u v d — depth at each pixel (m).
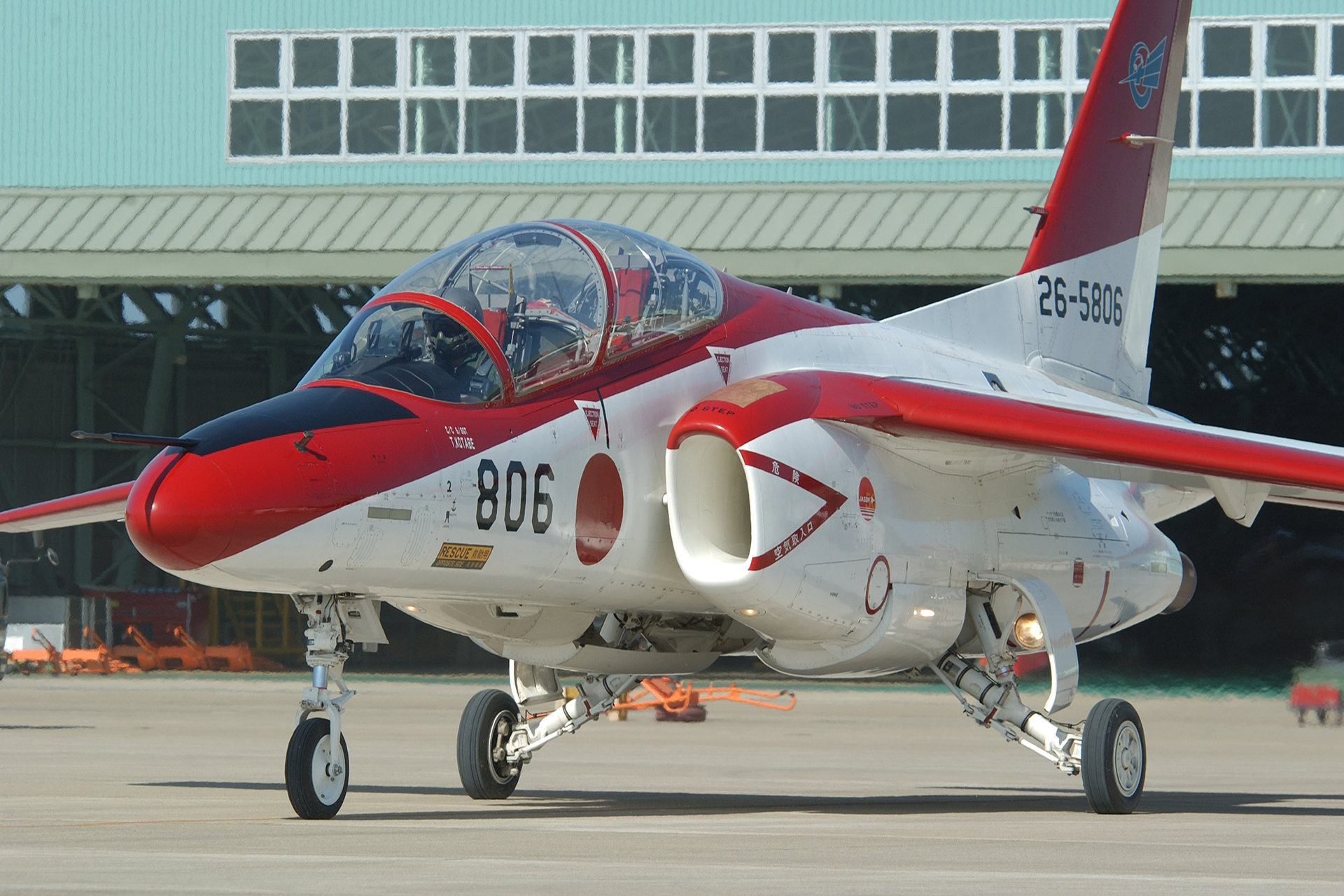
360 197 122.44
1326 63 113.81
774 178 120.88
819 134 120.56
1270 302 152.50
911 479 36.41
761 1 121.56
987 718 37.62
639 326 34.00
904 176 119.31
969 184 116.00
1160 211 50.12
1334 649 123.00
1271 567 165.38
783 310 37.81
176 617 158.88
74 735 69.50
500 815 32.34
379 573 29.19
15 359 162.75
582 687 38.91
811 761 58.84
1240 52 114.75
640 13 122.88
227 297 153.88
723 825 29.86
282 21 126.94
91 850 24.08
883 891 19.44
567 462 31.77
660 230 115.50
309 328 164.38
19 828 28.17
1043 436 33.62
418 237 117.81
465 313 31.52
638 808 34.94
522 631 35.88
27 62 128.62
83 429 158.50
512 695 38.59
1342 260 104.94
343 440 28.52
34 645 150.75
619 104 123.12
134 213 122.62
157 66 128.00
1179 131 115.12
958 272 109.94
